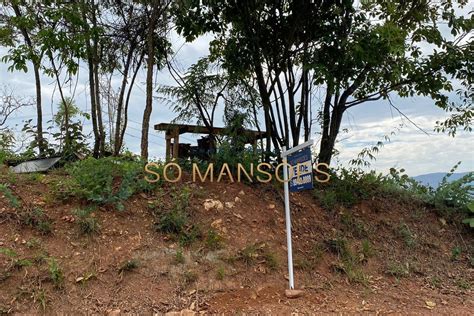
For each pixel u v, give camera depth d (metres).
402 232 6.25
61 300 3.93
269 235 5.39
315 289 4.73
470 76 6.73
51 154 7.52
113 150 8.24
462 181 7.28
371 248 5.74
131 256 4.52
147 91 6.93
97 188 5.07
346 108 7.27
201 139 7.27
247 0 6.32
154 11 6.93
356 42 5.79
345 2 6.19
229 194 5.86
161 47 7.45
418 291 5.07
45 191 5.14
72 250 4.42
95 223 4.71
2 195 4.85
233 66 6.57
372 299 4.71
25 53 6.63
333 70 6.09
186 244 4.82
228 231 5.19
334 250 5.49
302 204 6.23
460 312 4.51
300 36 6.60
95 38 6.90
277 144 6.94
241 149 6.47
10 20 7.26
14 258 4.12
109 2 7.22
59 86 7.60
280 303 4.36
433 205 7.11
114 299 4.07
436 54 6.65
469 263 6.01
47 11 6.42
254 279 4.67
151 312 4.00
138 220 5.00
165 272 4.45
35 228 4.52
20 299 3.84
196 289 4.36
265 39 6.66
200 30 6.75
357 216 6.36
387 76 6.48
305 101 7.14
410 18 6.85
